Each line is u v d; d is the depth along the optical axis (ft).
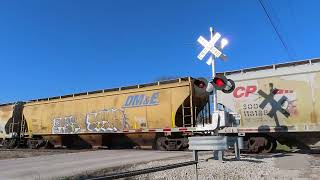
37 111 119.55
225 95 72.95
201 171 43.21
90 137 102.58
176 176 40.83
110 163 56.70
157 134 87.15
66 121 109.19
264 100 68.90
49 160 65.72
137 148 93.40
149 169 25.49
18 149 114.62
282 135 67.31
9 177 45.14
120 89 97.09
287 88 66.90
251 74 70.85
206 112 87.51
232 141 53.62
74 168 52.01
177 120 85.05
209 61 53.36
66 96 111.65
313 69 64.59
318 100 63.72
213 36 53.21
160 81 88.94
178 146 82.33
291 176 39.88
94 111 101.60
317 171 42.88
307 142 66.03
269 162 51.24
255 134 69.77
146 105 89.56
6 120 131.03
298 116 65.41
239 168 45.19
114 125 95.91
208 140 47.67
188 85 83.30
